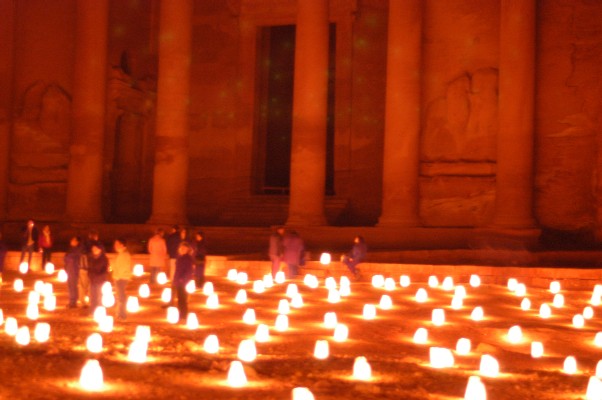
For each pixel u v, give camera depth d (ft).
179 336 45.50
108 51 118.32
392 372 35.99
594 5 101.30
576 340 48.80
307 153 104.12
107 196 118.73
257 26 125.18
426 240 99.71
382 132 117.91
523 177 97.71
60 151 119.03
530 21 98.84
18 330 40.91
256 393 30.25
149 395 29.12
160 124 110.73
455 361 40.14
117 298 52.06
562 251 89.76
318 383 32.19
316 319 54.19
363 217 117.60
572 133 101.50
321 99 104.63
